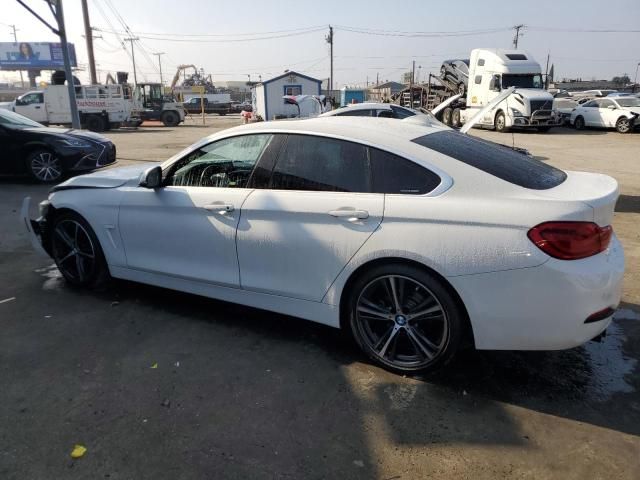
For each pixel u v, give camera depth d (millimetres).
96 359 3277
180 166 3836
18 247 5648
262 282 3441
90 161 9992
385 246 2936
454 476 2301
